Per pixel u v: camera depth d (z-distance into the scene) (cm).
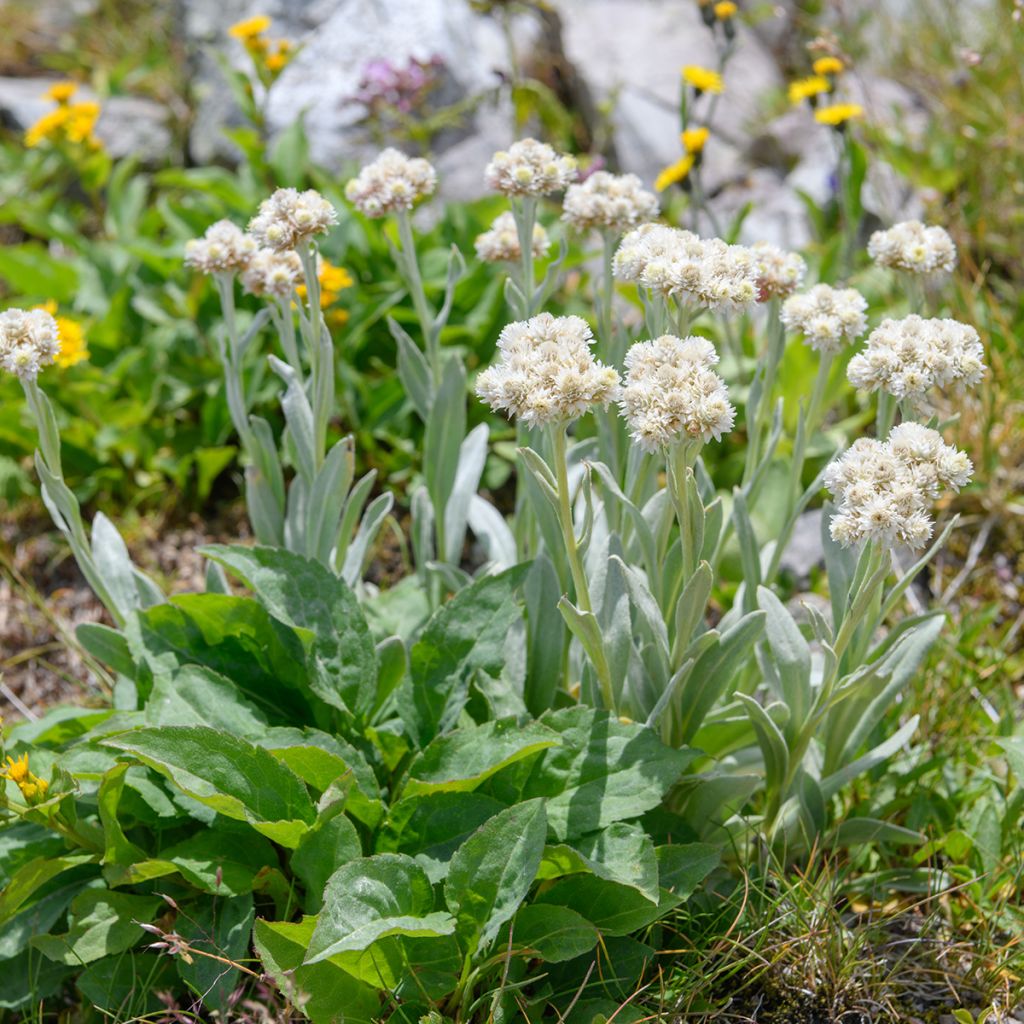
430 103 436
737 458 309
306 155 367
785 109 466
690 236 182
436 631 209
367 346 338
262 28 365
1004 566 296
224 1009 173
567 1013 173
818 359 305
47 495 213
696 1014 183
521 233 215
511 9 434
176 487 327
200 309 339
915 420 196
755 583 212
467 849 174
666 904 178
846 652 205
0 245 455
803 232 404
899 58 481
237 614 213
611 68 478
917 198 403
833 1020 189
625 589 194
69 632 293
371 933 161
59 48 574
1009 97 409
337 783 178
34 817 184
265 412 332
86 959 183
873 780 226
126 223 412
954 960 202
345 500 234
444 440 240
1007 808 217
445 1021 169
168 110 498
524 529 245
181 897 194
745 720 211
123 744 175
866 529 156
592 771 188
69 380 330
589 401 159
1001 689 256
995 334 334
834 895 200
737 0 520
